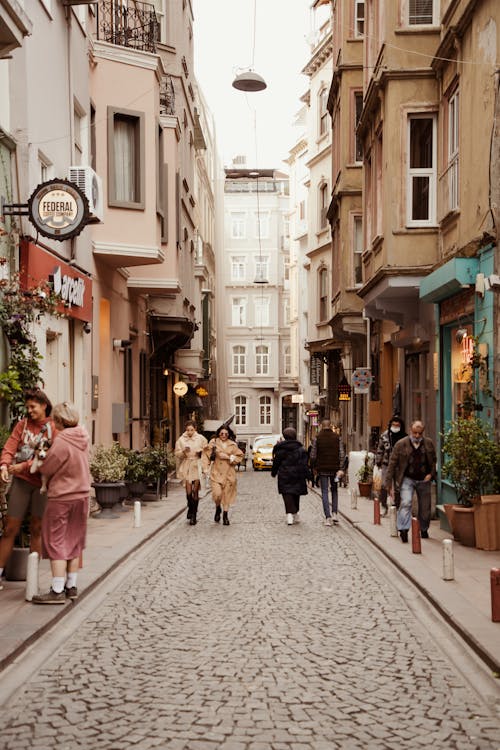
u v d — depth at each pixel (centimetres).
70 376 1614
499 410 1222
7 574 949
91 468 1608
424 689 600
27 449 907
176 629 772
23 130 1226
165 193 2236
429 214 1628
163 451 2088
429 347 1756
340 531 1512
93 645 715
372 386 2714
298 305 5428
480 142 1294
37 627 733
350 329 2756
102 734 504
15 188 1191
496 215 1212
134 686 599
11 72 1189
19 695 580
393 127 1625
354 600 905
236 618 817
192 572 1073
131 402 2331
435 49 1623
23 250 1209
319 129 3788
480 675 635
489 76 1245
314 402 4669
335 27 2839
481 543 1207
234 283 7331
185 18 3005
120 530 1416
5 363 1107
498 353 1216
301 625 790
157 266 2252
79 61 1639
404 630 774
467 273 1316
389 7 1634
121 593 937
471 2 1305
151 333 2697
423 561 1108
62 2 1484
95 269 1802
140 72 1895
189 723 523
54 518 834
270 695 579
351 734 508
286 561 1162
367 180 2034
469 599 865
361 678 623
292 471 1611
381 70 1672
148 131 1902
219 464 1608
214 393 4662
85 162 1691
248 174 7388
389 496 1734
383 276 1667
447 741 500
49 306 1173
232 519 1719
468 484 1227
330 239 3603
